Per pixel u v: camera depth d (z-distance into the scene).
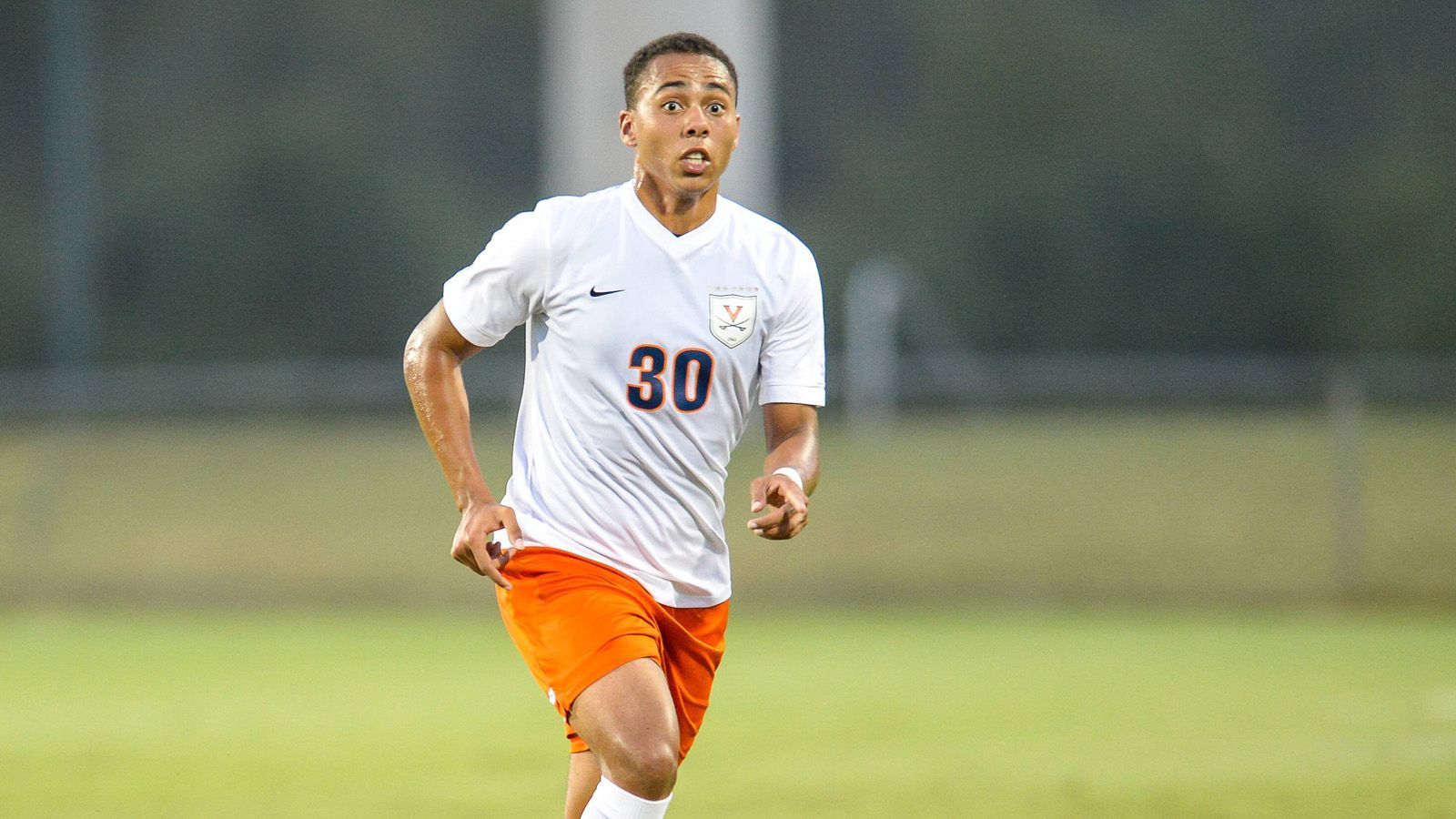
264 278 143.38
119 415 84.44
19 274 137.00
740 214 16.92
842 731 31.39
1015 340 143.00
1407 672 39.28
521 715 34.09
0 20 156.25
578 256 16.38
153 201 145.12
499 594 16.88
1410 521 61.91
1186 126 148.25
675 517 16.56
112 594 60.81
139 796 25.38
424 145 167.75
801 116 176.62
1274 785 25.33
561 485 16.56
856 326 117.50
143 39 164.62
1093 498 65.88
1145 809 23.66
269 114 151.88
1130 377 140.75
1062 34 153.50
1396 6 167.00
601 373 16.33
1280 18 167.62
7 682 39.97
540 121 170.25
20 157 155.88
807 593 58.25
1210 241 142.50
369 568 62.19
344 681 39.81
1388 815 22.97
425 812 23.97
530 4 170.12
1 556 64.06
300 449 78.81
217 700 36.62
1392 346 132.75
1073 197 145.50
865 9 177.62
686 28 83.31
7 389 132.38
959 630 50.22
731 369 16.48
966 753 28.78
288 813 24.00
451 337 16.80
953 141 152.75
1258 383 131.38
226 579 61.84
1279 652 43.44
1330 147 163.75
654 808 15.14
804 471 16.56
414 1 169.50
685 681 16.98
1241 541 60.81
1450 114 149.12
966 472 69.88
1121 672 40.00
